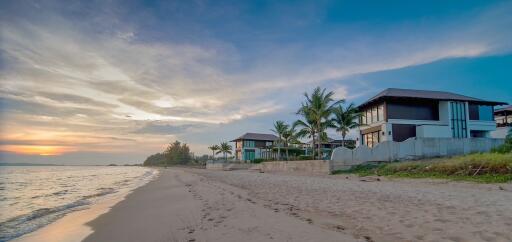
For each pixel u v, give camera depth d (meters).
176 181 33.59
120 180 44.78
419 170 21.84
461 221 7.81
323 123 39.44
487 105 40.38
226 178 32.44
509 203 10.16
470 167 18.55
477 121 38.81
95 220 11.95
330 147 68.12
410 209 9.69
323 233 7.37
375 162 28.80
